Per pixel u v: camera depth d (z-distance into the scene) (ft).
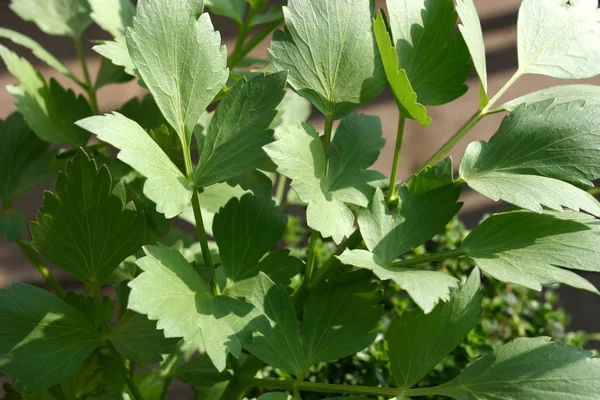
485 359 1.79
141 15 1.74
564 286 3.75
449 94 1.91
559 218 1.78
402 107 1.81
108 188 1.79
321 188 1.78
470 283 1.84
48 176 2.36
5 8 3.37
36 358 1.80
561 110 1.81
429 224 1.82
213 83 1.81
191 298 1.71
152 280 1.68
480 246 1.78
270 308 1.80
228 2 2.29
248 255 1.94
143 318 1.88
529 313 2.82
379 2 3.09
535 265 1.71
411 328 1.85
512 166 1.80
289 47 1.84
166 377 2.15
